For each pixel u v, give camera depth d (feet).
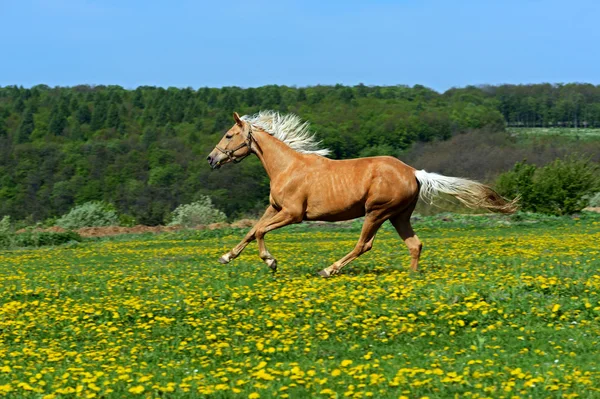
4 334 39.75
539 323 37.55
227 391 29.50
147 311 42.47
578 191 120.37
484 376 29.94
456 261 58.39
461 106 271.90
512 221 113.09
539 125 317.63
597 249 67.56
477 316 38.37
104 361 34.37
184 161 204.33
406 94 306.35
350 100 277.44
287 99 282.15
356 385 29.48
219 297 45.29
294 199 51.29
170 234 116.57
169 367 33.09
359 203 50.39
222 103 282.15
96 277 58.49
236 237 108.06
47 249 100.48
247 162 189.26
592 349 33.60
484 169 205.05
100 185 191.11
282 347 35.14
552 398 27.71
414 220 117.50
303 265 59.82
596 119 317.22
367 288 45.55
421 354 33.83
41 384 30.91
